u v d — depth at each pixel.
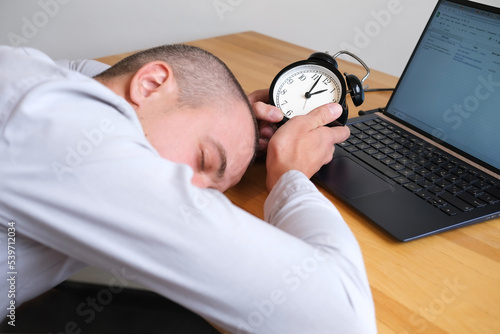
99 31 2.15
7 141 0.53
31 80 0.55
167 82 0.69
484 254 0.77
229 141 0.71
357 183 0.89
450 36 1.03
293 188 0.73
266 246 0.56
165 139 0.67
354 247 0.65
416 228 0.78
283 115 0.96
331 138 0.89
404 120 1.11
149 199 0.53
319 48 2.46
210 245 0.54
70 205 0.52
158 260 0.55
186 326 0.66
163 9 2.21
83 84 0.57
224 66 0.77
